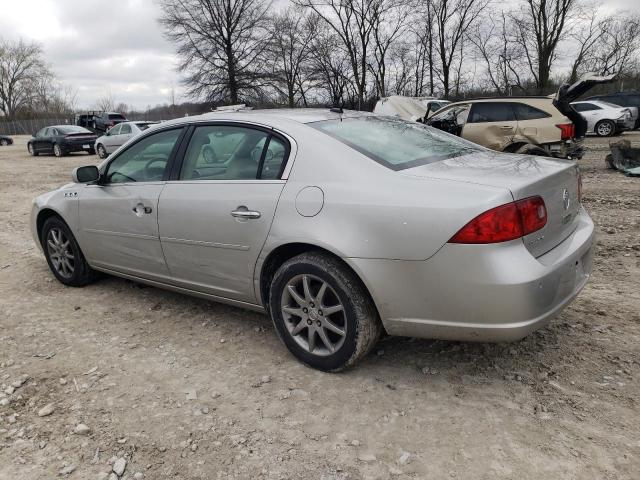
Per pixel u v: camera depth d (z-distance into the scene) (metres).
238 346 3.50
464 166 2.95
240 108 4.00
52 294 4.64
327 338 3.04
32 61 76.44
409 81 35.81
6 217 8.59
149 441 2.55
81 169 4.25
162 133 3.89
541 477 2.22
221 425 2.65
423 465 2.32
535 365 3.08
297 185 3.02
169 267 3.78
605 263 4.82
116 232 4.09
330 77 34.53
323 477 2.28
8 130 65.19
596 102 19.59
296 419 2.68
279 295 3.15
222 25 37.06
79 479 2.32
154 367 3.26
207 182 3.47
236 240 3.26
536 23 32.47
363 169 2.89
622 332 3.43
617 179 9.66
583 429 2.50
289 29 37.34
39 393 3.00
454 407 2.72
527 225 2.54
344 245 2.77
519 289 2.45
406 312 2.71
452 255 2.52
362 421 2.64
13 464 2.43
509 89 34.97
